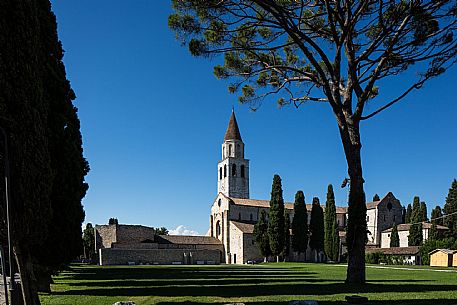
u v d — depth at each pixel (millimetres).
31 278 12547
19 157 11188
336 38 18609
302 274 31094
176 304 13344
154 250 72312
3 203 11102
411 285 18625
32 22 11758
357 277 19281
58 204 16625
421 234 79750
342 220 96000
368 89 19250
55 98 16734
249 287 19000
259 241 70688
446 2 16156
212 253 80625
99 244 75188
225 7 16891
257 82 23797
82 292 18688
